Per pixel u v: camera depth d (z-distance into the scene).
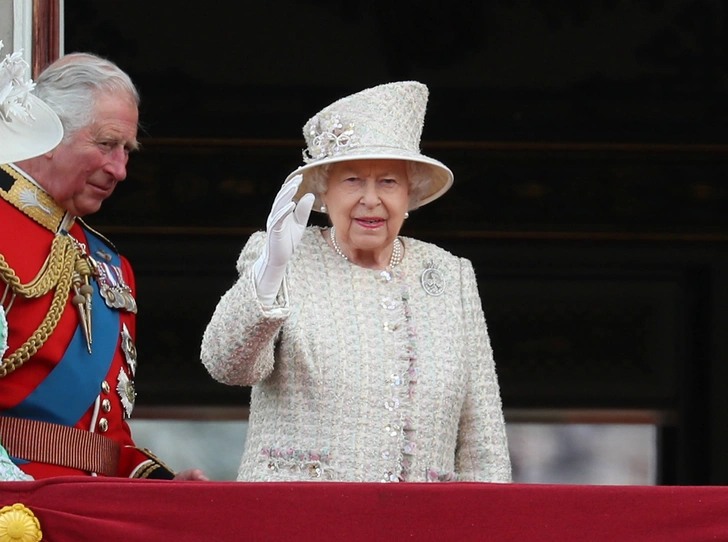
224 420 40.59
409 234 41.09
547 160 40.53
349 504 10.44
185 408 40.47
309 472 11.89
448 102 39.22
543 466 41.38
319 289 12.48
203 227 40.09
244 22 37.41
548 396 41.41
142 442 40.38
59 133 12.15
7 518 10.27
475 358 12.87
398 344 12.39
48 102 13.15
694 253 41.16
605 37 38.28
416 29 38.00
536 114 39.53
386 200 12.46
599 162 40.56
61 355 12.92
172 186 39.91
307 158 12.88
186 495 10.41
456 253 41.50
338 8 37.50
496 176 40.78
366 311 12.47
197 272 40.62
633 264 41.41
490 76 38.88
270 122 39.06
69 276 13.20
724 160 40.44
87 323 13.25
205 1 36.84
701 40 38.25
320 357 12.11
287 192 11.09
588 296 41.66
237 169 39.94
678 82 38.97
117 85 13.46
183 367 40.47
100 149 13.32
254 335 11.25
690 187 40.69
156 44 37.16
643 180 40.78
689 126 39.62
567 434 41.62
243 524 10.39
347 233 12.50
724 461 40.69
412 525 10.43
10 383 12.65
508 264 41.50
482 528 10.45
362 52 38.22
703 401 41.09
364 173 12.44
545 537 10.45
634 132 39.75
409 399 12.25
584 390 41.41
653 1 37.62
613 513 10.48
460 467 12.79
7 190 13.14
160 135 38.78
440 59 38.50
